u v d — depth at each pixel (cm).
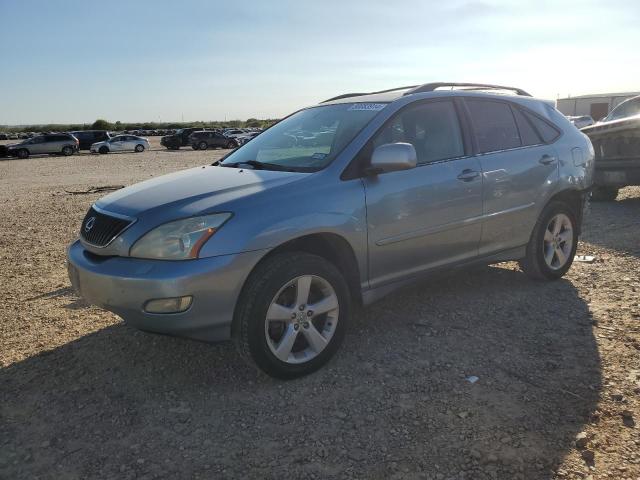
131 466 274
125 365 379
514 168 470
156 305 315
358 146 387
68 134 3844
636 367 355
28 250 734
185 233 320
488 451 277
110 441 295
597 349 383
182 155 3466
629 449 274
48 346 413
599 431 290
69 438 298
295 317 349
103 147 3956
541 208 495
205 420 312
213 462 275
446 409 315
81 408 328
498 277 545
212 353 394
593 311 451
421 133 426
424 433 293
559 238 524
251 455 280
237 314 335
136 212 341
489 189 450
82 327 448
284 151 424
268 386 347
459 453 276
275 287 335
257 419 311
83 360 388
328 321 368
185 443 291
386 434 294
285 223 339
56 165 2759
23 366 382
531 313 450
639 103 1034
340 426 302
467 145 448
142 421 312
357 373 360
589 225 771
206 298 318
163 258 321
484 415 307
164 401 333
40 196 1374
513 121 493
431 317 447
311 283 360
